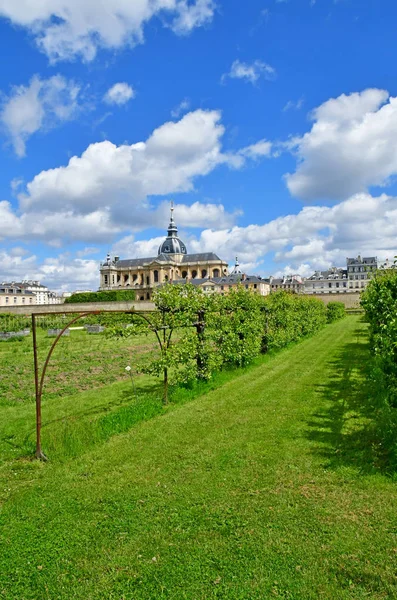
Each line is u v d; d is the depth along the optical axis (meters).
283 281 134.00
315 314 31.55
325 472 6.27
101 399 12.11
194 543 4.65
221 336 14.59
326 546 4.49
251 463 6.71
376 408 9.42
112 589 4.03
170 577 4.14
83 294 94.88
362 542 4.53
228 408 10.12
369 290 15.69
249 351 15.62
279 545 4.53
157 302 11.06
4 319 45.47
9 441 8.55
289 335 22.30
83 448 7.70
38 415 7.52
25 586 4.14
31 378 16.06
